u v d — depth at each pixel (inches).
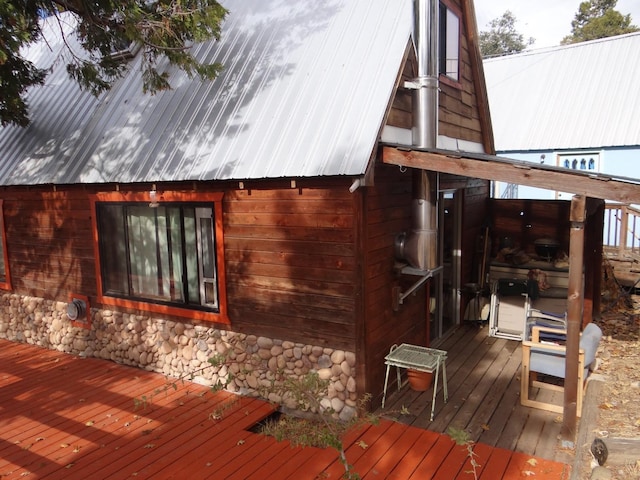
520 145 593.9
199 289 252.7
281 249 220.1
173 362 266.8
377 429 195.8
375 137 192.2
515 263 329.7
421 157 193.8
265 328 230.2
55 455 191.6
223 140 234.7
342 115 209.2
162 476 173.2
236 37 279.9
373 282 211.0
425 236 219.8
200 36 237.5
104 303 289.7
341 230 201.9
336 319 208.1
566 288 306.3
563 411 187.9
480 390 229.8
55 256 313.1
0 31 208.4
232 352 241.1
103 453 191.5
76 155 287.0
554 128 585.6
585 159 561.9
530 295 289.4
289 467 174.7
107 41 261.1
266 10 286.5
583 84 613.0
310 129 212.7
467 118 326.0
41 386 262.8
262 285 227.9
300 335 219.6
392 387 230.8
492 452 176.4
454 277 323.0
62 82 353.7
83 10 238.5
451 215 315.6
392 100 207.8
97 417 223.0
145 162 250.8
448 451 178.5
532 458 171.8
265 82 247.3
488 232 346.3
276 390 213.5
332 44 243.8
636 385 223.0
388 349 227.0
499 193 629.0
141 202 261.4
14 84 286.0
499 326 308.2
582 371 196.7
